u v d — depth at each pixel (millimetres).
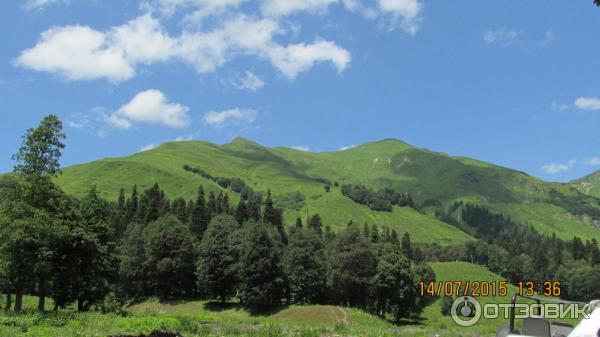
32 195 41219
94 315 40375
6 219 39125
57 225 42750
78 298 64062
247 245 87188
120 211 149500
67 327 29938
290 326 43656
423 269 113812
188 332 31359
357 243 98688
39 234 40406
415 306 99812
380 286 94938
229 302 96438
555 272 162500
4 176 40812
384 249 104188
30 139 41000
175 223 104812
